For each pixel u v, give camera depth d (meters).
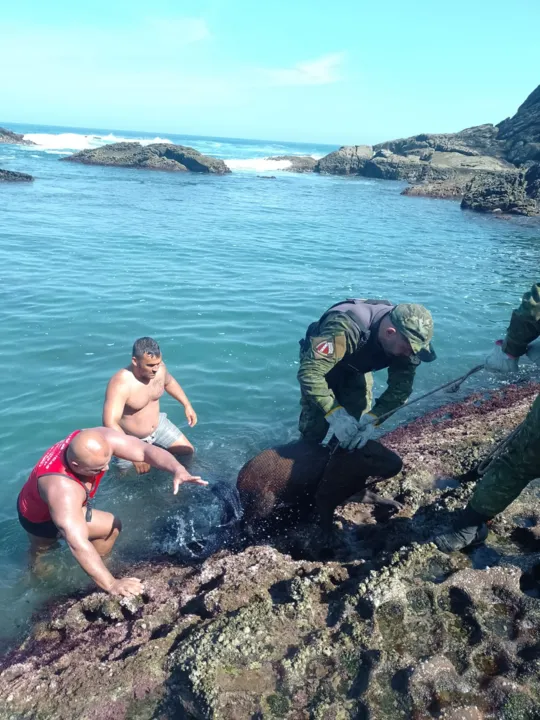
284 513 4.80
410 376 4.68
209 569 3.91
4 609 4.18
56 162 48.78
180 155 50.50
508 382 8.44
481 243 21.58
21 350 8.30
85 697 3.04
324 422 5.29
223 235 19.17
